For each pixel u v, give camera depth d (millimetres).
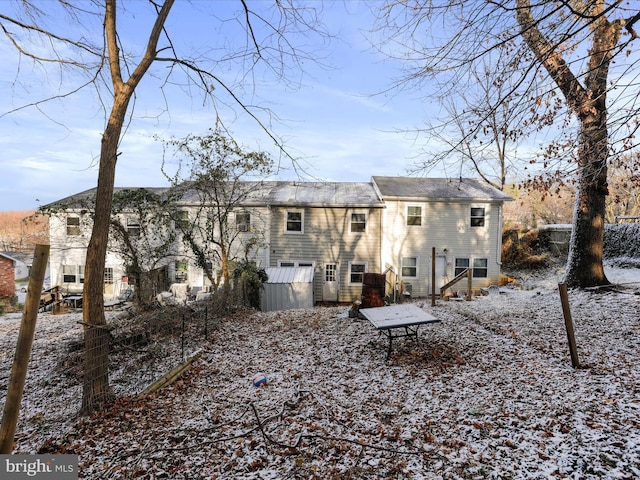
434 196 17109
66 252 17812
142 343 6652
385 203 17281
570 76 5250
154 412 4516
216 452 3600
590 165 5277
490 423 3982
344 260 17766
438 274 17578
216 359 6680
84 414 4465
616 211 24562
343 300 17766
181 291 16500
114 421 4266
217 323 9297
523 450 3445
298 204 17203
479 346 6875
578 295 10492
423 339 7469
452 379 5363
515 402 4453
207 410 4531
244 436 3885
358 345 7371
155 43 5211
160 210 13047
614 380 4871
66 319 12617
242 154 12164
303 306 14297
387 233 17531
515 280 17359
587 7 3836
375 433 3902
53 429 4133
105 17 4980
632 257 15898
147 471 3303
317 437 3844
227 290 11570
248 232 17438
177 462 3439
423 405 4547
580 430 3703
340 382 5465
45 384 5648
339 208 17719
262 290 14172
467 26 4422
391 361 6316
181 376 5797
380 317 6902
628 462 3156
